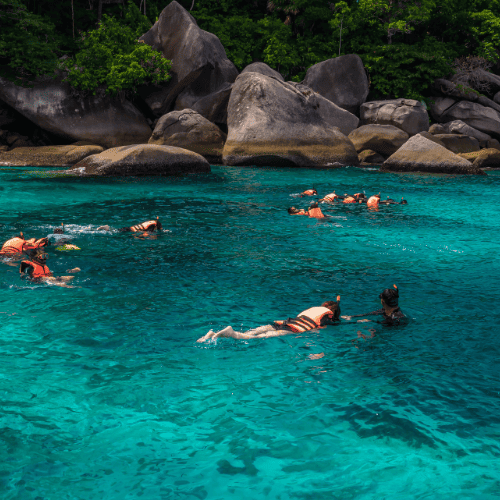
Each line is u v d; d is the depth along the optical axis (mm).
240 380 4070
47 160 24625
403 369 4336
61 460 2980
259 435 3285
